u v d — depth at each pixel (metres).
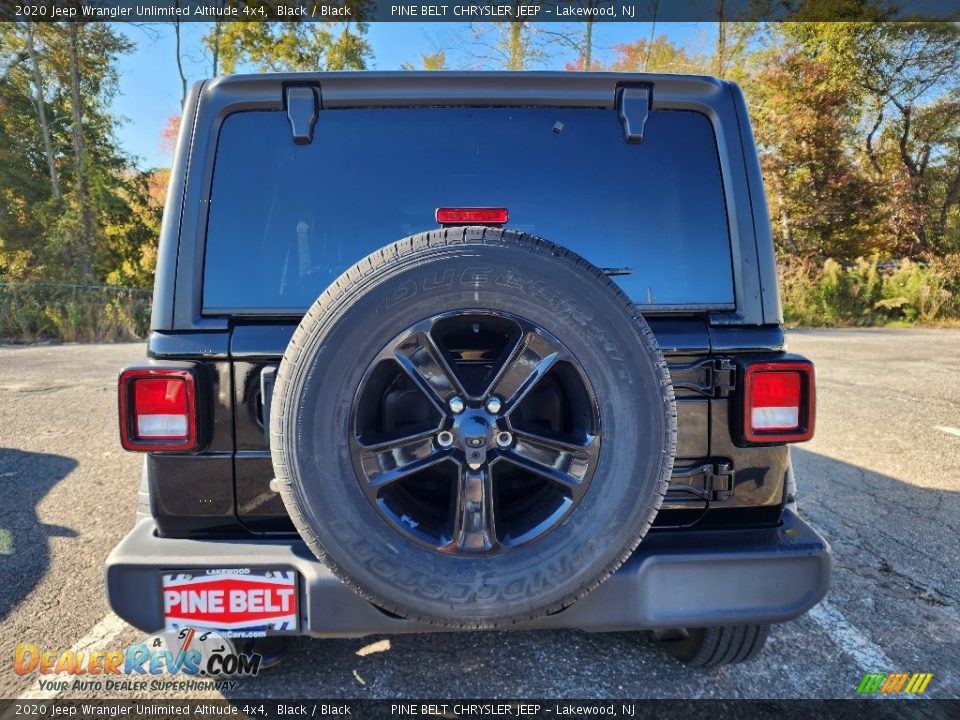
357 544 1.56
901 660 2.43
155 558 1.73
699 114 2.04
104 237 21.72
